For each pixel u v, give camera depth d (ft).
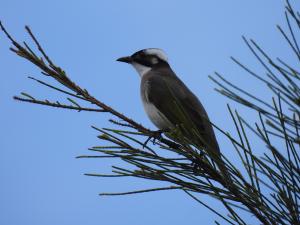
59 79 22.91
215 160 18.02
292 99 14.66
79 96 23.67
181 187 17.54
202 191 18.28
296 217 15.97
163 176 18.61
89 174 17.85
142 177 18.51
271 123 14.70
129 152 19.89
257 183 16.35
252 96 14.76
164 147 20.21
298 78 14.65
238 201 17.75
